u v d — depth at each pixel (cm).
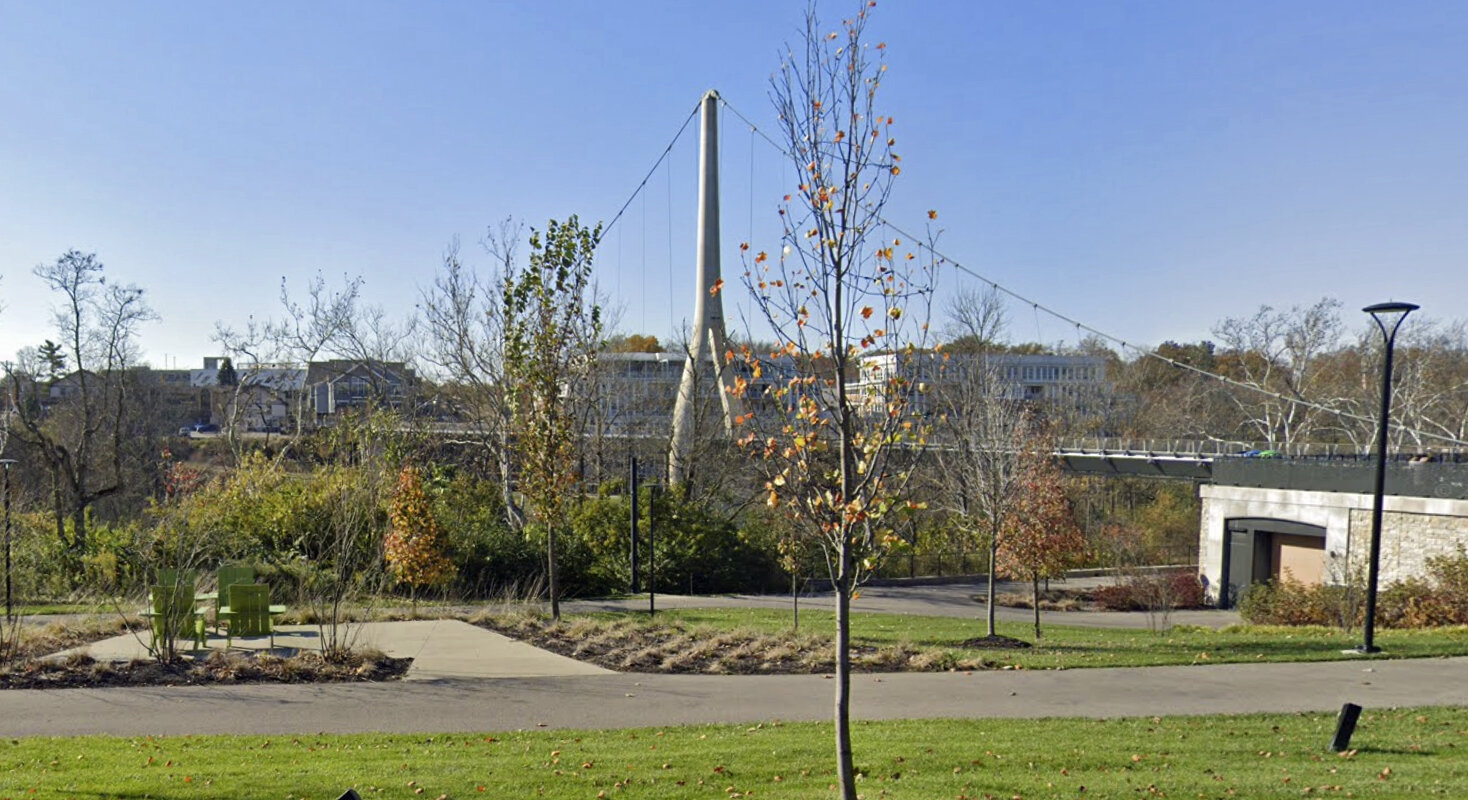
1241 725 1023
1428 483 2638
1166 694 1203
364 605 2089
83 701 1152
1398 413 4847
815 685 1275
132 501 4869
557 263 1941
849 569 677
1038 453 2433
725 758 881
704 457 3894
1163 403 6538
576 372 2339
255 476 2894
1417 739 938
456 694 1211
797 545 1848
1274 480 3194
